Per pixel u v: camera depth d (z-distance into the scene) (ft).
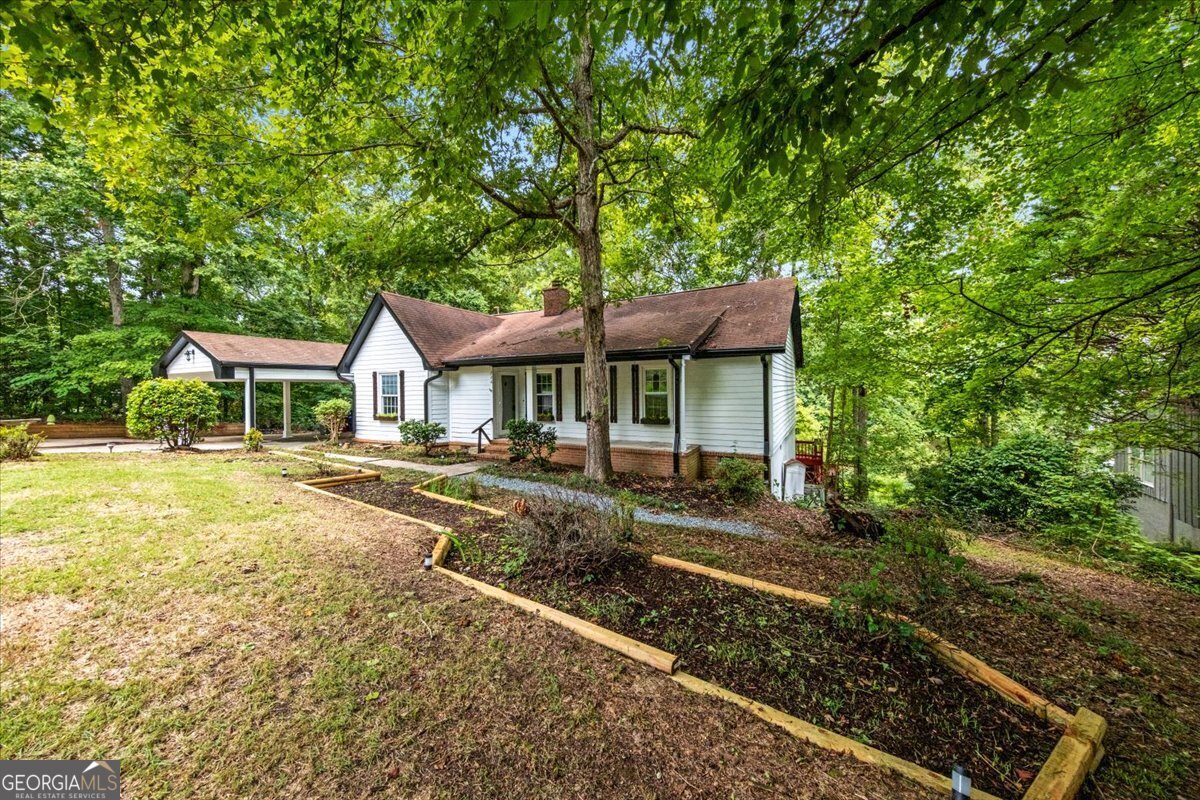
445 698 7.74
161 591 11.13
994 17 6.70
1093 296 15.20
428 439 37.73
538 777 6.26
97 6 8.32
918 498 28.94
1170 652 9.89
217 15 10.64
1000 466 27.61
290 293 59.21
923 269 20.98
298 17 13.28
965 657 8.43
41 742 6.72
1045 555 19.92
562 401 39.32
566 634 9.64
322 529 15.78
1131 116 14.71
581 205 27.17
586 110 24.76
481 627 9.85
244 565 12.64
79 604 10.46
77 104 13.58
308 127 19.74
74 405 59.21
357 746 6.75
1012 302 16.89
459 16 10.66
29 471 24.93
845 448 39.83
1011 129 16.31
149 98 15.52
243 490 21.45
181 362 47.78
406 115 21.22
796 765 6.38
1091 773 6.35
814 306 34.50
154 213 23.26
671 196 26.21
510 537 14.15
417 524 16.55
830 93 7.50
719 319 34.27
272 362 47.01
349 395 74.64
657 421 34.09
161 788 6.06
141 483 22.30
